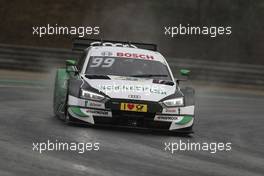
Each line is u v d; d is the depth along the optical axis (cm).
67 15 9656
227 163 2816
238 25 9769
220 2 9931
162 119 3450
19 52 7719
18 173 2186
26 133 3128
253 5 9956
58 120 3753
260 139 3859
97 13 9750
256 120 4928
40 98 5166
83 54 4075
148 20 9744
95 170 2348
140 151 2884
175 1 9944
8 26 9444
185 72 3884
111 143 3025
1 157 2448
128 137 3275
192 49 9456
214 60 9369
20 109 4228
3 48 7712
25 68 7725
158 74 3762
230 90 7644
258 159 3023
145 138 3306
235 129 4231
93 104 3416
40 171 2250
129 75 3688
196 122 4403
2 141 2831
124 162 2573
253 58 9444
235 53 9481
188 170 2525
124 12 9806
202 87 7738
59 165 2391
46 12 9681
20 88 5888
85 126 3512
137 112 3409
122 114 3403
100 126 3566
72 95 3488
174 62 7938
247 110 5669
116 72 3697
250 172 2623
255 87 7988
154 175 2353
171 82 3700
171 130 3478
